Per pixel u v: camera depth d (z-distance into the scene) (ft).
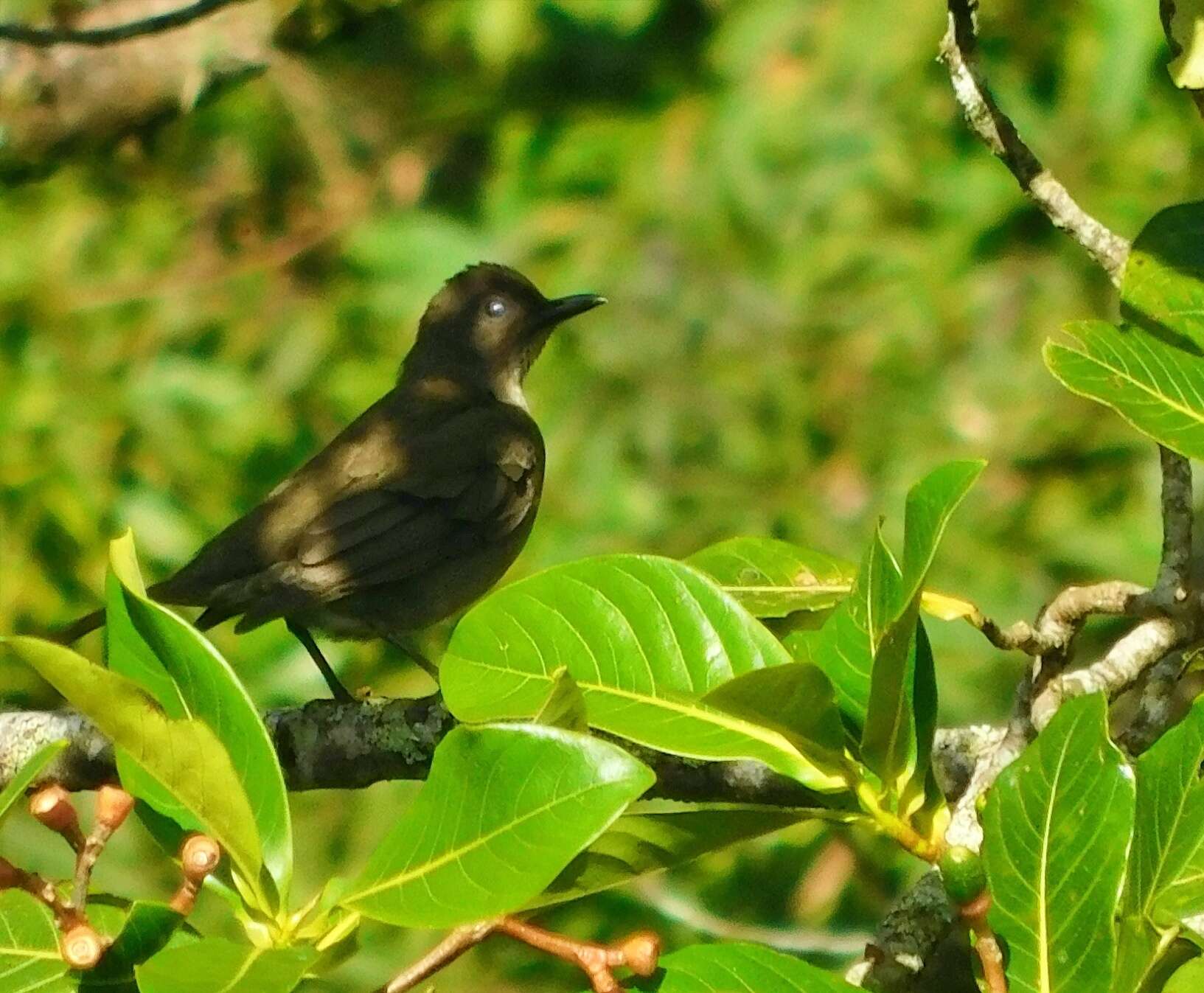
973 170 46.93
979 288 46.91
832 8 48.75
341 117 54.95
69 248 49.52
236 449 45.32
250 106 54.70
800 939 30.66
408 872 12.32
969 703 40.29
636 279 47.11
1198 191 46.03
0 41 46.16
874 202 47.70
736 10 51.08
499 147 52.80
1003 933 12.53
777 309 46.80
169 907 12.70
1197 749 13.00
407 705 21.71
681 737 13.83
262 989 11.44
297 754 21.62
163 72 47.26
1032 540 44.34
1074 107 46.78
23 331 47.65
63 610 41.34
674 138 49.32
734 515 44.83
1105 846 12.48
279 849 13.17
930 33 47.52
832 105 47.78
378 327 48.75
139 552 42.50
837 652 14.51
